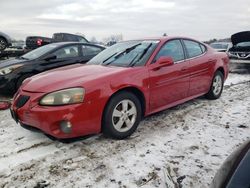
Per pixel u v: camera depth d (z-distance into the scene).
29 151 3.44
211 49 5.62
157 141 3.70
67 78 3.55
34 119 3.29
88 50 7.36
